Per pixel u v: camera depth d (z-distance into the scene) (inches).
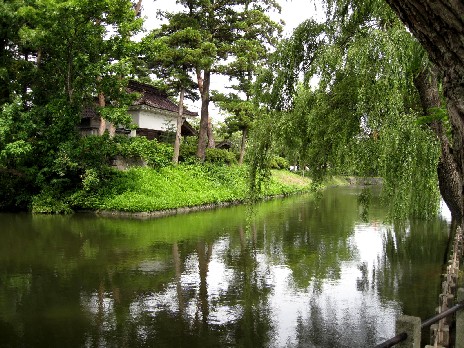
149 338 266.4
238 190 1061.1
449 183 322.7
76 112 811.4
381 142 273.3
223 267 442.3
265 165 375.2
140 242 559.8
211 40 1012.5
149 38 808.3
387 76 265.3
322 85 302.5
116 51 794.8
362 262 467.5
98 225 684.1
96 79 807.1
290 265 453.7
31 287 367.2
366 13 303.0
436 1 66.4
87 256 478.6
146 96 1198.3
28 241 556.1
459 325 173.0
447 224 735.1
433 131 300.7
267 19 974.4
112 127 992.9
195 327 284.4
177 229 664.4
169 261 462.3
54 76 835.4
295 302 336.2
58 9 704.4
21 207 846.5
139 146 844.0
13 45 883.4
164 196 864.9
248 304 330.3
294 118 331.0
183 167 1072.8
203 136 1141.7
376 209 960.3
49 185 824.9
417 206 309.3
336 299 343.6
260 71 359.6
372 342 263.7
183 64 1010.1
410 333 124.6
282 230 675.4
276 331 279.3
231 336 270.8
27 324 287.9
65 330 277.7
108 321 293.3
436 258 486.0
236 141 1877.5
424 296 350.6
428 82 300.2
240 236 615.5
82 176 810.8
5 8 767.7
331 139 318.0
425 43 74.1
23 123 768.3
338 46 301.9
